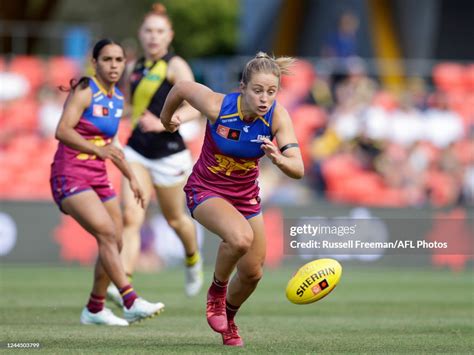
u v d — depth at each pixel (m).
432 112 73.00
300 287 20.98
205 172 20.84
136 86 32.22
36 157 69.25
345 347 22.00
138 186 25.80
